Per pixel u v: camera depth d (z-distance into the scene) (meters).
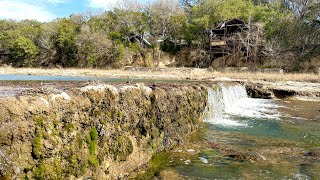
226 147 9.71
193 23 57.44
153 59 56.78
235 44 50.69
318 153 9.31
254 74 35.81
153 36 60.38
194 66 54.38
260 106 20.44
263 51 47.28
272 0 61.66
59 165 5.08
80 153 5.63
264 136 11.60
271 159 8.66
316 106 20.72
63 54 56.78
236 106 20.03
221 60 51.69
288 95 25.12
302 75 34.03
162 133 8.88
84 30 55.88
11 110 4.45
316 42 48.00
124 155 6.96
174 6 61.75
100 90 6.62
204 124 13.01
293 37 49.09
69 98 5.66
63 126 5.36
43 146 4.80
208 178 7.03
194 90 12.66
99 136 6.28
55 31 57.34
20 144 4.46
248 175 7.32
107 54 53.62
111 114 6.79
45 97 5.18
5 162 4.17
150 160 7.91
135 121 7.62
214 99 15.82
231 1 57.38
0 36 58.25
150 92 8.68
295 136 11.81
